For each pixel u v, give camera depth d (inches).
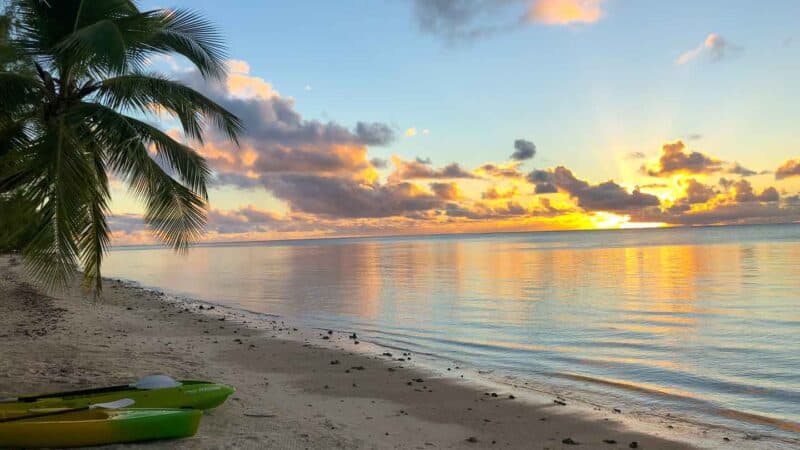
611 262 2219.5
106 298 1050.1
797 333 669.3
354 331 725.3
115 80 334.6
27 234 327.0
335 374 458.9
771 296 1034.7
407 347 610.5
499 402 382.9
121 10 340.8
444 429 318.0
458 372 482.9
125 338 589.3
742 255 2423.7
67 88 331.0
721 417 357.7
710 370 489.1
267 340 624.4
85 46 278.8
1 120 342.3
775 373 475.5
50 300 918.4
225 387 309.4
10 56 328.2
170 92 347.9
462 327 756.6
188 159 361.1
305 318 853.8
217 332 676.1
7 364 402.3
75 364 418.9
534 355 565.9
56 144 306.3
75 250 303.1
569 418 348.5
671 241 5007.4
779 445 304.7
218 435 266.4
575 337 668.1
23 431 233.5
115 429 242.4
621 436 315.3
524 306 968.3
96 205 343.3
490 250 4119.1
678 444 304.0
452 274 1780.3
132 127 336.5
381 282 1514.5
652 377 469.1
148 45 355.6
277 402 352.5
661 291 1162.0
